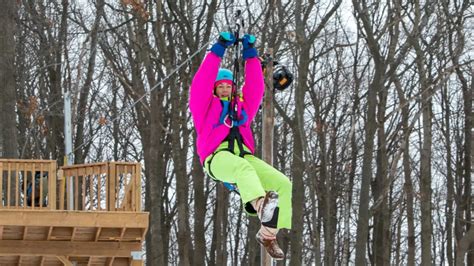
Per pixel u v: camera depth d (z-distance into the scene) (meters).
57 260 19.41
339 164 46.88
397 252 52.28
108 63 45.38
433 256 61.00
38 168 17.97
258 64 9.85
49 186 17.88
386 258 42.12
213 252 50.56
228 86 9.57
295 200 34.53
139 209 17.92
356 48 44.47
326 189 41.22
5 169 17.84
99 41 38.69
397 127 42.59
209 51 9.53
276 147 51.88
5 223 17.05
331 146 46.12
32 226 17.31
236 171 8.67
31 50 46.31
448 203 49.72
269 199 8.39
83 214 17.44
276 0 37.97
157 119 36.25
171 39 40.03
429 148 38.94
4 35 26.20
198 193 36.72
